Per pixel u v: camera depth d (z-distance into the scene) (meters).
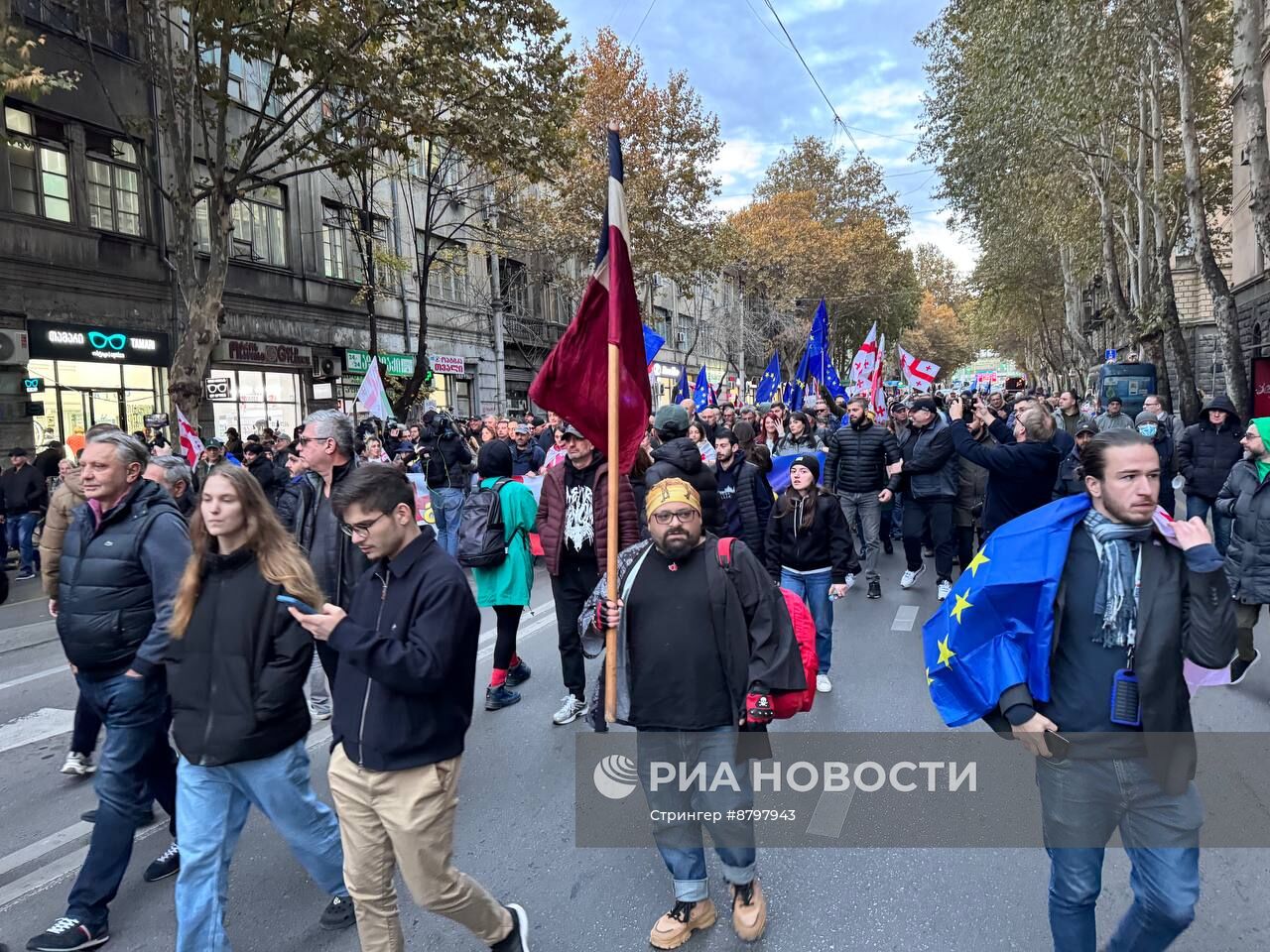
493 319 29.19
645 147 23.33
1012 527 2.47
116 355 15.59
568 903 3.30
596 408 3.52
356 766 2.55
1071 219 23.81
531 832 3.88
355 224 22.38
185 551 3.29
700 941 3.03
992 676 2.36
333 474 4.27
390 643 2.41
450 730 2.58
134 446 3.39
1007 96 16.89
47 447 12.74
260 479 9.88
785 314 41.56
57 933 3.07
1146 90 17.73
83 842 4.04
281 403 20.36
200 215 17.73
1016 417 6.36
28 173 14.34
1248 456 5.48
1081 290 36.03
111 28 15.26
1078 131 17.47
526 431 13.49
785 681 2.90
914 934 3.01
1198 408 16.70
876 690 5.61
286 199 20.41
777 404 13.89
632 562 3.09
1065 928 2.43
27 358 13.94
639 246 23.73
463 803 4.20
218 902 2.76
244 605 2.71
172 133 12.16
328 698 5.54
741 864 3.00
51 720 5.82
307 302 20.80
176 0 11.79
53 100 14.60
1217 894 3.20
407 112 13.30
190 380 12.28
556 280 29.84
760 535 6.41
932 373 13.21
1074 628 2.34
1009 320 53.22
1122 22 13.92
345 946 3.09
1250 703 5.25
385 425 14.82
